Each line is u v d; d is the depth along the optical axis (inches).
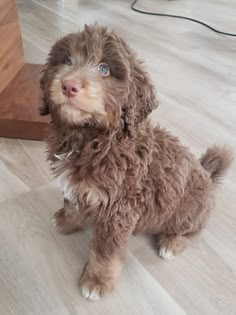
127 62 10.1
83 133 10.9
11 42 21.2
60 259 14.0
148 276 13.7
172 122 21.4
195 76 26.3
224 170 14.8
